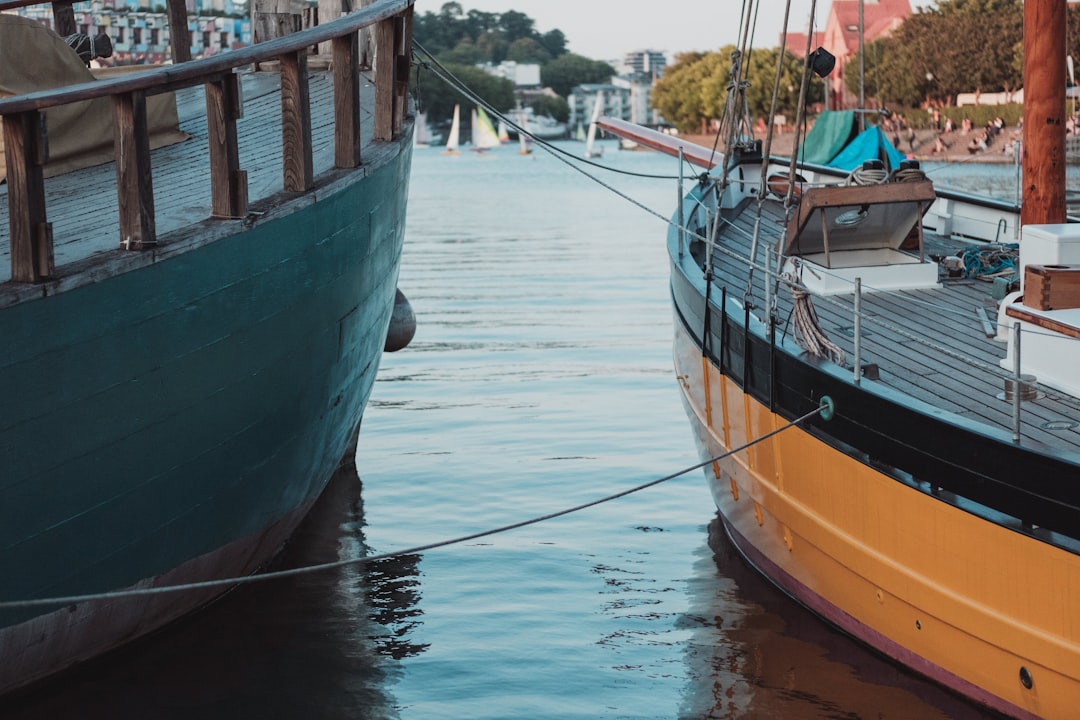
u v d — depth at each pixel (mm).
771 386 7711
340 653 7488
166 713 6629
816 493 7391
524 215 42781
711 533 9859
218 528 7414
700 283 9328
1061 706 5965
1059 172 8414
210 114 6719
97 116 8352
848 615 7500
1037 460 5781
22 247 5645
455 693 7012
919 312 8625
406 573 8922
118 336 6105
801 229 9016
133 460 6395
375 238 8766
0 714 6469
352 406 9414
